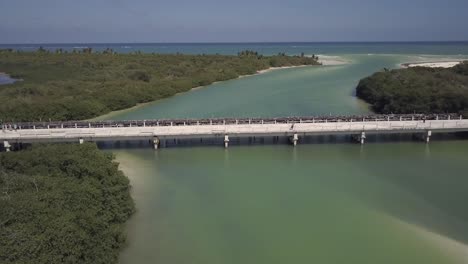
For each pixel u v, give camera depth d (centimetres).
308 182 3438
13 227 1911
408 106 5675
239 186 3359
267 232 2616
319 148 4409
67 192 2414
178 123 4516
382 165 3862
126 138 4241
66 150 3130
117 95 6581
